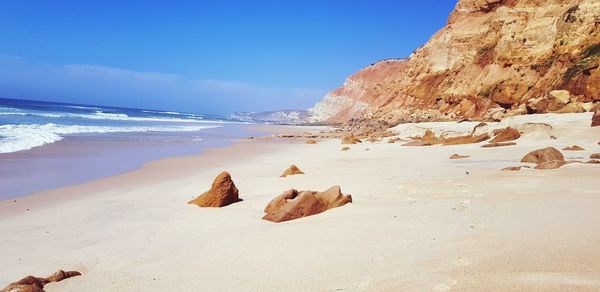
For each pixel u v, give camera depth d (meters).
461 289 4.40
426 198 9.53
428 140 29.12
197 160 22.02
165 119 93.81
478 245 5.68
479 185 10.54
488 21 59.81
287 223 8.37
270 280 5.29
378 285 4.79
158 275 5.83
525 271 4.68
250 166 20.02
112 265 6.41
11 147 21.92
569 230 5.93
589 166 11.82
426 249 5.78
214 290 5.14
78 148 24.05
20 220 9.48
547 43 45.44
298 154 26.59
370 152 25.23
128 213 10.02
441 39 66.12
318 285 4.98
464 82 55.66
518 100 44.81
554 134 22.67
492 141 23.77
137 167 18.58
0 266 6.55
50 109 92.25
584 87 33.88
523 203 7.98
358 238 6.66
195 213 9.86
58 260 6.74
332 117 129.12
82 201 11.52
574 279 4.36
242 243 7.02
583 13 41.00
